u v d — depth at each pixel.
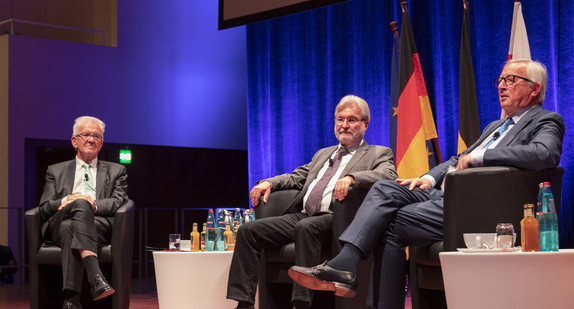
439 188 2.77
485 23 5.50
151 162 8.29
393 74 4.93
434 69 5.98
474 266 2.10
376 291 2.56
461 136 4.68
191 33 8.52
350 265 2.44
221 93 8.70
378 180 2.86
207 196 8.70
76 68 7.82
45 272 3.62
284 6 6.15
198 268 3.42
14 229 7.46
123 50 8.08
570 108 4.96
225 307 3.44
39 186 7.69
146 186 8.22
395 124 4.85
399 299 2.53
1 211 7.46
